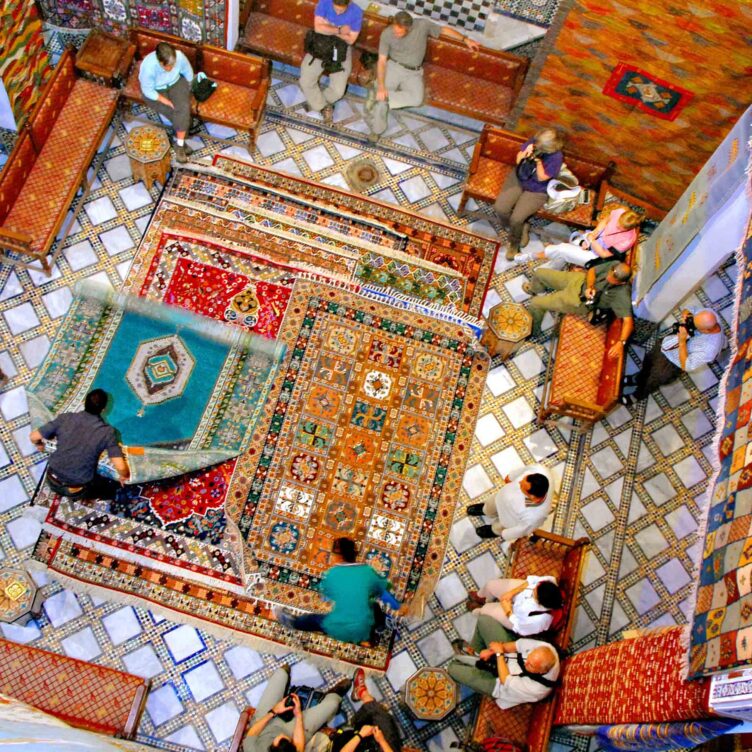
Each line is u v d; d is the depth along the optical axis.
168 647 7.46
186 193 9.11
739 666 4.96
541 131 8.62
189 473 7.96
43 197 8.41
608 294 8.32
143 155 8.57
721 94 8.17
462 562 8.02
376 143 9.65
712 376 9.00
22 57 8.45
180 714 7.27
